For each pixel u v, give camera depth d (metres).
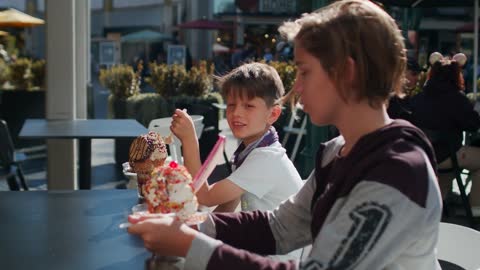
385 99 1.38
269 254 1.72
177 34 19.00
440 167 5.18
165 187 1.52
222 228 1.70
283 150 2.24
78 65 5.38
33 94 8.58
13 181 5.05
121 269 1.49
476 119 5.03
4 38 13.39
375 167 1.27
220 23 17.14
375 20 1.35
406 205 1.22
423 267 1.31
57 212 2.01
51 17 4.75
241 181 2.12
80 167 5.00
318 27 1.36
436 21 14.34
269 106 2.25
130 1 19.56
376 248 1.21
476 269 1.69
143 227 1.36
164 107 8.35
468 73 9.91
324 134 6.42
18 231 1.79
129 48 18.00
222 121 10.55
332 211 1.32
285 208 1.71
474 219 5.32
